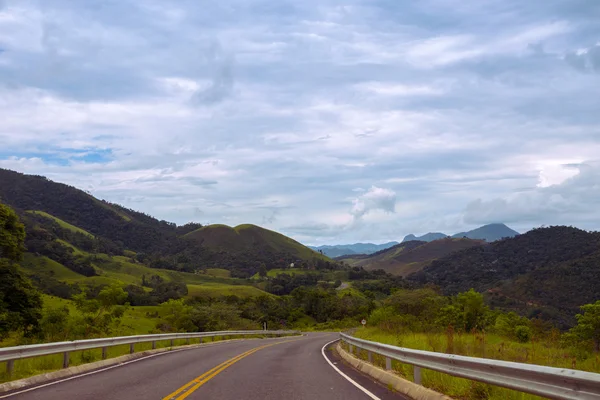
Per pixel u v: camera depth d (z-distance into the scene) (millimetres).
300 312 117750
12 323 29328
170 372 14398
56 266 139875
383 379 12211
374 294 148750
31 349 12383
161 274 182875
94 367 15508
